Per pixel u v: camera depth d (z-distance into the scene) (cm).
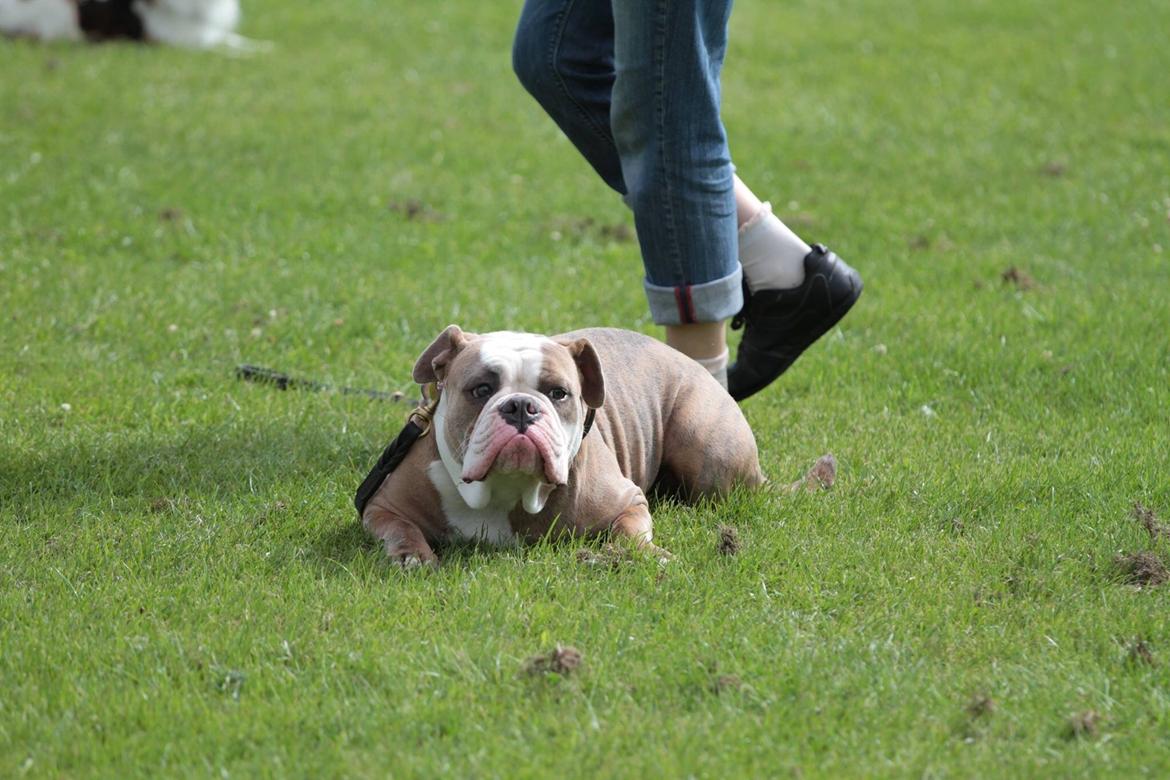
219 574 742
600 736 576
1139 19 3044
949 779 554
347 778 547
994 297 1374
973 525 845
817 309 1001
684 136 901
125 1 2700
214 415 1033
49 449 941
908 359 1201
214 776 548
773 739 582
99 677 626
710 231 920
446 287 1392
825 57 2714
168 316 1265
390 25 3002
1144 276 1450
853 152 2050
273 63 2616
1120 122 2227
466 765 556
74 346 1176
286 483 891
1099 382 1112
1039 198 1792
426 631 671
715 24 909
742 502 872
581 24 959
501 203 1762
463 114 2266
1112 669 651
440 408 781
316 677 627
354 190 1794
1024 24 3023
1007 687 629
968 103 2356
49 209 1614
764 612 705
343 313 1309
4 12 2716
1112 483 900
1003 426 1034
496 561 765
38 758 559
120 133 2023
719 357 966
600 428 823
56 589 723
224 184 1784
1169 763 566
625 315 1324
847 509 859
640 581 736
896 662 650
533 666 628
